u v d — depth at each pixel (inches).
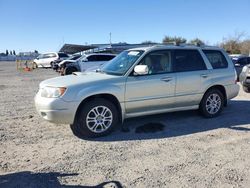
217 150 213.9
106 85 244.2
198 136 245.3
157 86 264.7
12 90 548.1
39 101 239.8
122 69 262.7
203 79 290.4
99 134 243.6
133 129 264.1
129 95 253.6
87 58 850.8
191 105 289.7
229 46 2134.6
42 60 1432.1
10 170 181.6
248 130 262.2
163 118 299.4
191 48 292.8
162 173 177.2
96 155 204.5
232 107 355.3
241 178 171.2
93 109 240.8
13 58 3159.5
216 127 270.7
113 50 1332.4
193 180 168.4
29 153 208.8
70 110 233.6
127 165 188.4
